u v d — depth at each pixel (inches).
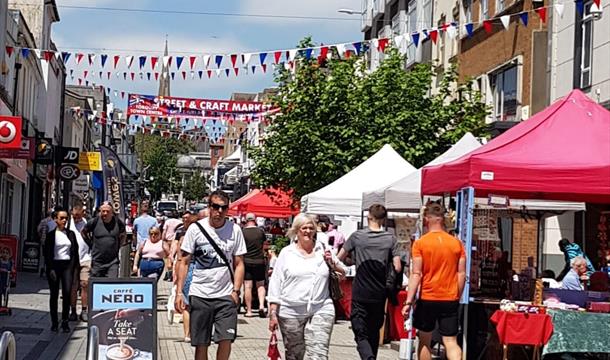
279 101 1073.5
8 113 1156.5
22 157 954.7
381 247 435.2
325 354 383.6
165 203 2908.5
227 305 386.9
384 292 434.6
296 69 1055.6
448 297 418.6
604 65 823.7
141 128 1576.0
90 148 2459.4
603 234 791.7
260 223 1504.7
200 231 388.2
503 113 1063.6
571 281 561.0
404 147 1007.6
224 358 387.5
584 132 471.2
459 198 481.4
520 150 460.8
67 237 604.7
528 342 437.7
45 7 1568.7
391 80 1036.5
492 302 474.6
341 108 1037.8
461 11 1237.7
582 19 876.0
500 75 1077.1
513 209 644.1
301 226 388.5
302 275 384.2
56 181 1179.9
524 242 901.8
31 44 1317.7
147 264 699.4
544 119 481.1
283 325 386.6
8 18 1111.0
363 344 432.8
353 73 1048.8
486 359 472.4
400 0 1637.6
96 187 793.6
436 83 1347.2
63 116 1899.6
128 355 404.2
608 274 572.7
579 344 441.7
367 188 768.3
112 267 600.7
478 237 624.4
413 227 667.4
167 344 574.6
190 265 426.6
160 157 3316.9
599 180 444.1
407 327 506.0
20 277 1037.8
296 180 1062.4
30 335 580.4
